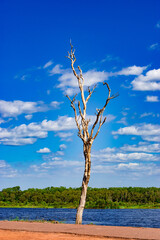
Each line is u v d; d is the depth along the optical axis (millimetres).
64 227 15969
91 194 163250
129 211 115375
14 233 13219
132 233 13516
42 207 154625
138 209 137750
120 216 80062
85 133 22562
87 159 22281
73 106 23094
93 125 22141
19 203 166375
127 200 170500
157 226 48812
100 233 13227
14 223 18219
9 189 190375
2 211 120500
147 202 168875
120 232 13914
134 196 172125
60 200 163375
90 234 12688
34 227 15461
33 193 178000
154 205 156625
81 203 21984
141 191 198500
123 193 173500
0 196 176375
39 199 168000
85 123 22609
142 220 64312
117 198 170000
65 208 150625
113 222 57062
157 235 12789
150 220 64312
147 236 12367
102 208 135750
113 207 137625
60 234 12961
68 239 11766
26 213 101250
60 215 85188
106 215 85062
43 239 11797
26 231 13672
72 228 15492
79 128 22609
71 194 167500
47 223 19188
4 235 12734
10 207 158875
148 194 179250
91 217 75188
